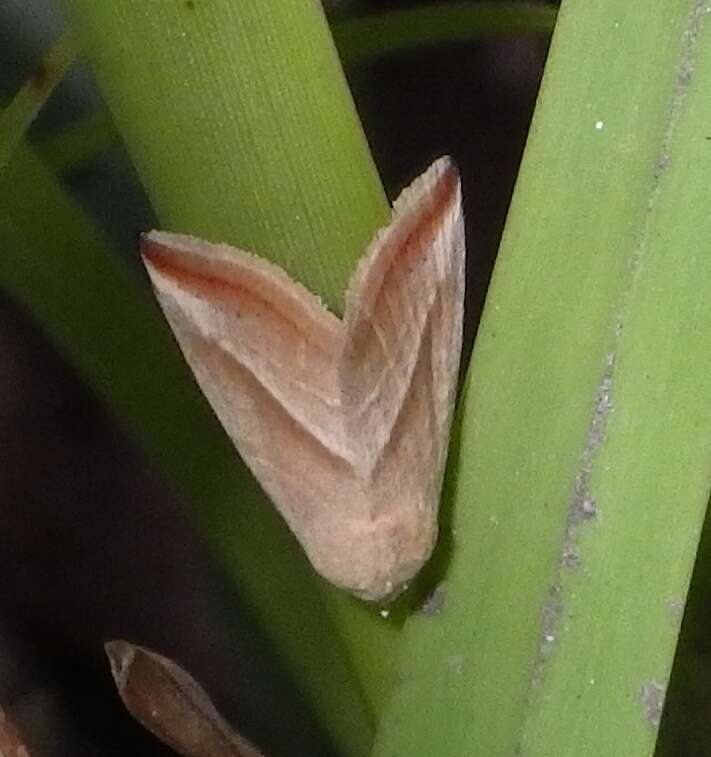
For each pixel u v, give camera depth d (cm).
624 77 11
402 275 11
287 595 13
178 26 11
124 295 13
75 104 18
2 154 13
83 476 21
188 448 13
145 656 12
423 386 11
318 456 11
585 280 11
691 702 15
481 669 11
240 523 13
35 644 21
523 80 22
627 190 11
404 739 11
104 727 20
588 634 11
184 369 13
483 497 11
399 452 11
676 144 11
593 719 11
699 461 11
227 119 11
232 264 11
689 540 11
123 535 21
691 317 11
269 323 11
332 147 11
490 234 21
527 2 17
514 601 11
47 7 17
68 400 21
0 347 21
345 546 11
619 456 11
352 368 11
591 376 11
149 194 11
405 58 22
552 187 11
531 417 11
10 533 21
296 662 13
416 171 21
